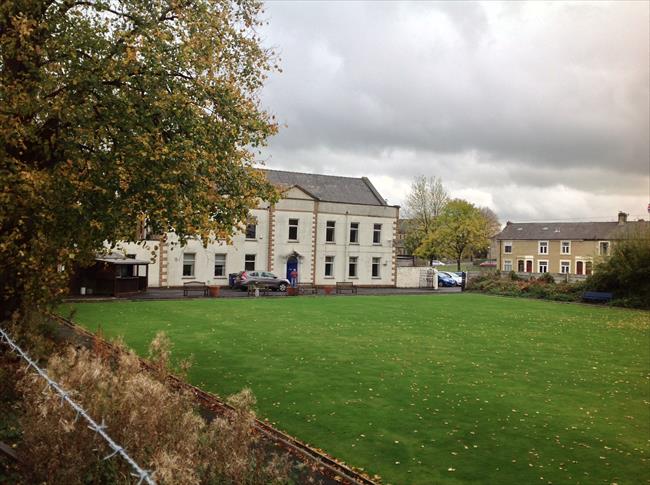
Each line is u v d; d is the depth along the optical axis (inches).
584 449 376.5
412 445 373.7
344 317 1050.1
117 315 968.9
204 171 504.4
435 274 2162.9
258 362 609.0
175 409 247.0
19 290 449.4
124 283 1389.0
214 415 403.5
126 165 456.4
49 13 481.7
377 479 319.0
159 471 179.6
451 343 782.5
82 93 462.3
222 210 529.3
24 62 439.5
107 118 467.2
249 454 263.0
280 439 361.7
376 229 2094.0
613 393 527.2
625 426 427.5
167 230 497.4
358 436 387.2
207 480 218.2
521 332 926.4
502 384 547.8
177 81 501.0
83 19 489.7
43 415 214.5
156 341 349.7
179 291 1573.6
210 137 510.0
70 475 201.6
